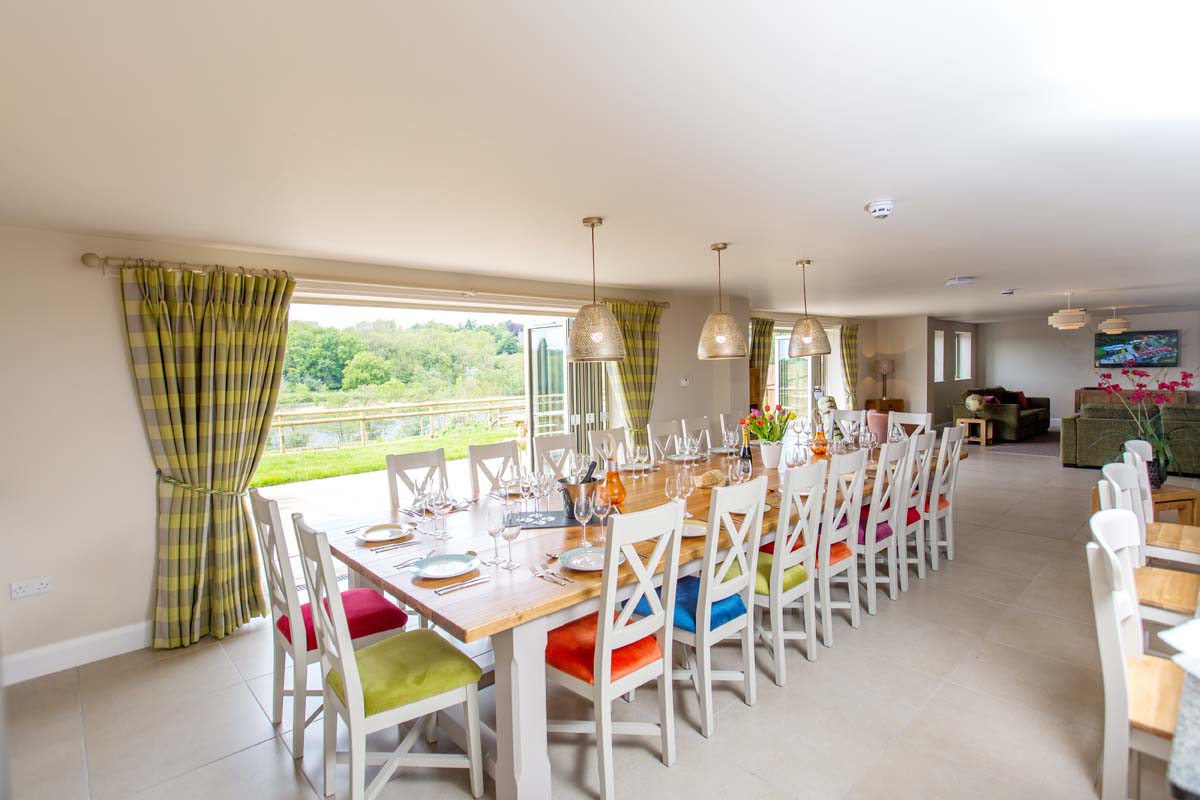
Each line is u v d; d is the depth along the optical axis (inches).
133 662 117.3
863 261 175.3
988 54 59.3
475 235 130.3
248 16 49.8
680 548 86.7
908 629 122.0
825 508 113.3
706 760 84.0
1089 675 103.0
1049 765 81.2
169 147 77.3
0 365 109.2
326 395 461.1
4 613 109.7
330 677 76.1
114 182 89.3
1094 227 137.0
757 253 158.9
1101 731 88.0
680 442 179.8
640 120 73.5
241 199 99.7
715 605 93.5
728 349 150.9
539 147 81.4
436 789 80.8
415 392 492.4
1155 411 271.7
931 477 168.6
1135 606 75.6
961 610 130.6
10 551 110.2
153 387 120.9
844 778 79.9
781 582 101.7
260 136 75.0
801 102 69.5
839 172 94.5
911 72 62.8
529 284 195.8
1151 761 81.0
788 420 157.8
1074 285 247.1
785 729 90.4
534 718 73.5
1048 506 217.6
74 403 116.0
